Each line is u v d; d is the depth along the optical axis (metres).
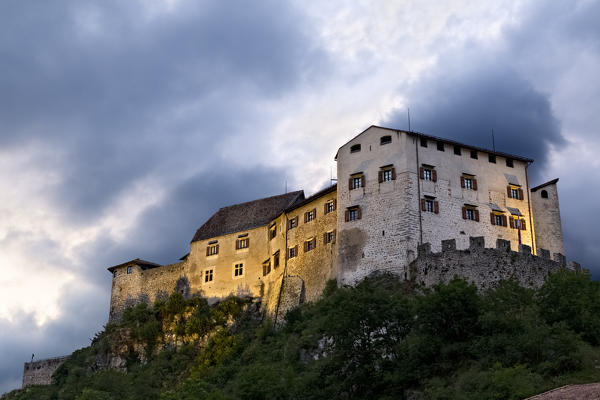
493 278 78.75
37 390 112.12
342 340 71.31
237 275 109.25
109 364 108.19
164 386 96.81
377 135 93.56
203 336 104.06
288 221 104.06
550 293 71.25
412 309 72.19
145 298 117.75
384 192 90.50
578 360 60.62
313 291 96.31
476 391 60.41
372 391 68.94
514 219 93.31
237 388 75.06
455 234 89.31
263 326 98.81
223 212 118.25
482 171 93.75
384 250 88.12
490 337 66.12
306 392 70.88
